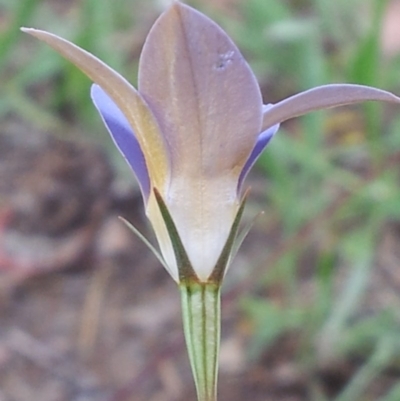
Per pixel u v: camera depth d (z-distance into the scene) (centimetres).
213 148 8
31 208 19
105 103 8
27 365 16
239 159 8
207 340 8
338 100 8
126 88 8
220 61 8
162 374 16
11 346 17
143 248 18
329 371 16
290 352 16
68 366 16
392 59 19
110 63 19
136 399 16
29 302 18
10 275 18
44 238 19
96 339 17
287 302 17
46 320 17
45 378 16
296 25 18
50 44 8
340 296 16
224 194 8
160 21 7
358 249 16
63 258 18
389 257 18
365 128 19
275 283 17
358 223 17
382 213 16
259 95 8
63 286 18
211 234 8
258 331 16
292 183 17
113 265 18
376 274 18
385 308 16
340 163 19
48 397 16
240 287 16
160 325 17
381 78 19
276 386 16
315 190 18
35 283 18
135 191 19
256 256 18
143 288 18
